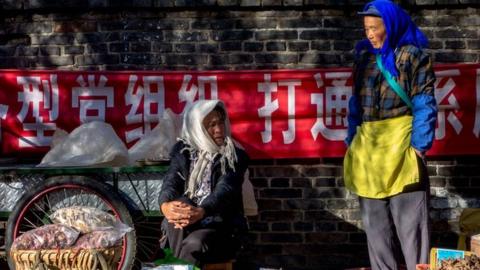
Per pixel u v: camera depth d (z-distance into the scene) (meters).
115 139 6.49
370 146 5.70
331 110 6.99
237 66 7.09
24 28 7.14
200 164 5.42
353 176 5.80
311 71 6.97
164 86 7.02
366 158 5.71
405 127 5.63
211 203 5.19
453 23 7.03
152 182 6.31
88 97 7.03
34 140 7.05
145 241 6.64
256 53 7.08
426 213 5.65
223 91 7.01
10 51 7.16
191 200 5.38
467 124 6.96
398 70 5.59
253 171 7.12
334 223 7.12
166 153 6.59
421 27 7.04
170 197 5.34
